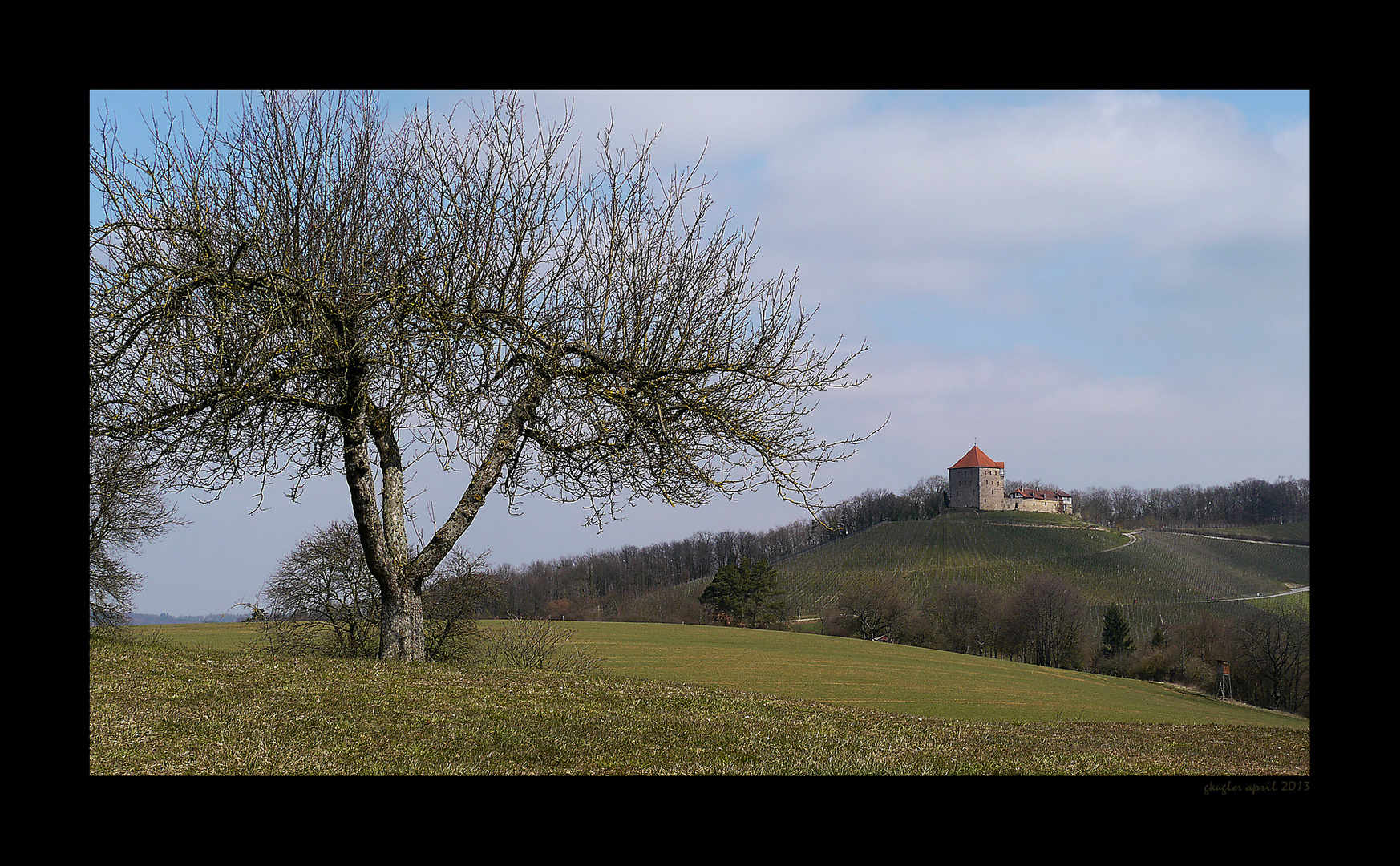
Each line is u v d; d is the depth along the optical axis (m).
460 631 31.39
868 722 14.81
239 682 14.81
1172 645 87.19
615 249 18.62
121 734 11.22
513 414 18.56
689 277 18.83
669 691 16.25
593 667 33.44
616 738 12.05
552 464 19.48
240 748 10.89
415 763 10.45
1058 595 101.81
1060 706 47.81
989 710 44.91
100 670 15.30
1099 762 12.22
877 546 162.75
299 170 17.59
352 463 18.19
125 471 29.06
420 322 17.95
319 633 31.55
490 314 18.33
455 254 18.27
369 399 17.42
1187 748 15.28
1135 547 154.00
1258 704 71.62
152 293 16.73
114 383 16.67
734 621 104.94
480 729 12.27
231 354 16.27
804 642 73.75
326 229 17.45
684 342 18.59
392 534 18.73
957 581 137.25
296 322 16.94
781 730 13.18
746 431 18.45
